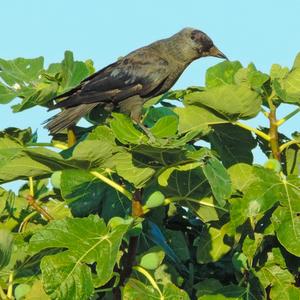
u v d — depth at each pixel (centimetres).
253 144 1138
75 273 873
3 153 961
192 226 1236
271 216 1003
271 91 1084
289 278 1021
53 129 1205
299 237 968
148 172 948
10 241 891
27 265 956
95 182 1051
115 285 945
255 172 1005
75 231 909
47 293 863
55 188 1109
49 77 1235
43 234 904
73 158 937
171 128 960
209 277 1180
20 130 1121
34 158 945
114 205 1072
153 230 1105
